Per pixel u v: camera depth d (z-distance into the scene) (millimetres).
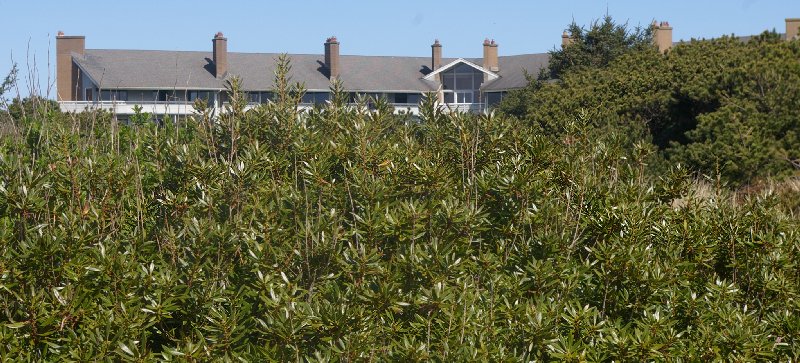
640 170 6062
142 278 4094
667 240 5320
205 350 3904
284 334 3805
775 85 14477
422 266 4305
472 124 5883
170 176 5211
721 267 5676
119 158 5348
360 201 5031
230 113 5879
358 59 58188
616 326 4289
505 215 5125
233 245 4414
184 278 4305
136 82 48719
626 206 5117
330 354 3781
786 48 17000
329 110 6285
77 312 3887
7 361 3705
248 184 4996
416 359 3859
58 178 4840
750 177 13273
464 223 4672
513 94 34812
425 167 5168
